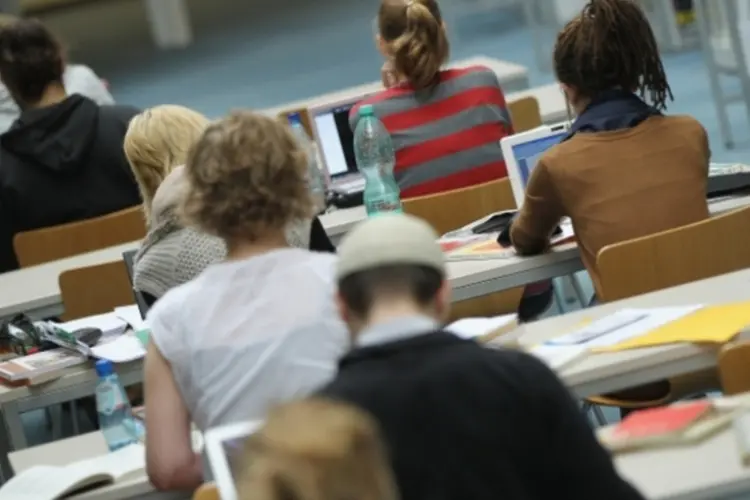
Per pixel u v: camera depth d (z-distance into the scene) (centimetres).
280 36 2936
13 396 827
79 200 1233
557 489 432
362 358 444
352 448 276
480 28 2583
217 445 543
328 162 1181
